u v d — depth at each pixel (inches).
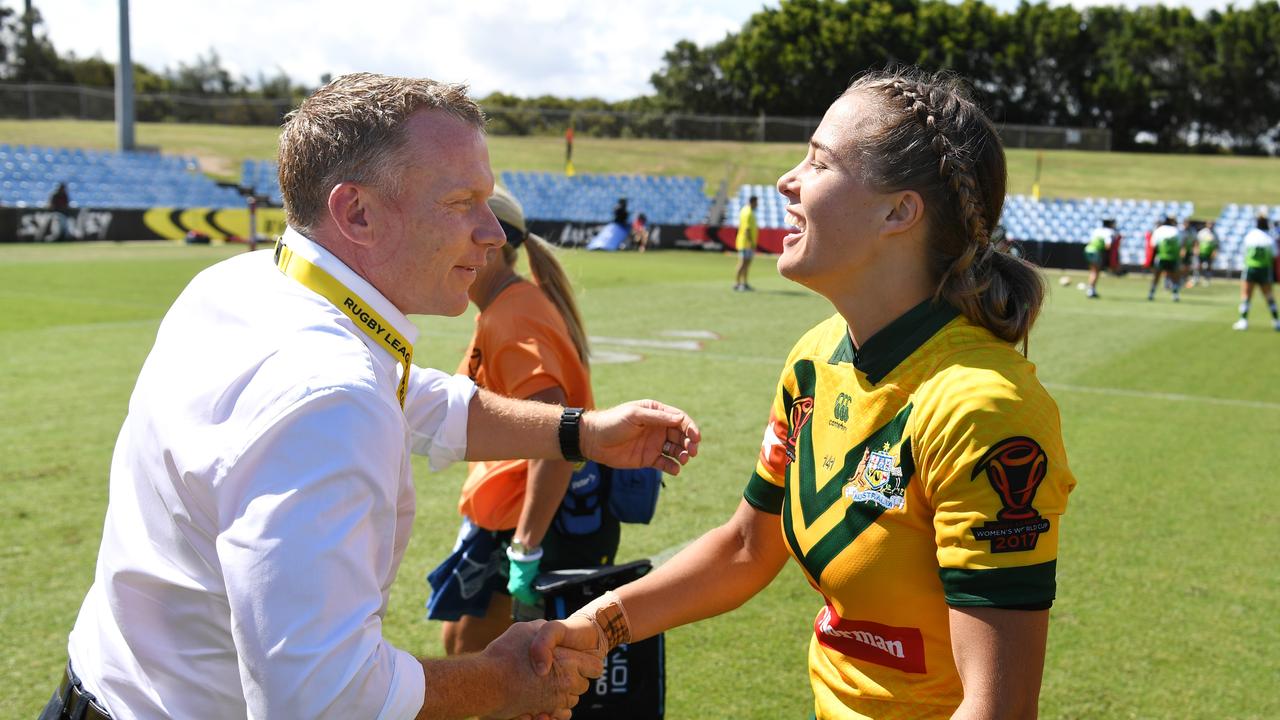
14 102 1897.1
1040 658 57.0
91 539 197.9
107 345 431.8
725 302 695.1
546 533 118.9
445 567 123.5
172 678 62.9
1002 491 56.8
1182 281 1083.9
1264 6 2824.8
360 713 54.0
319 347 58.4
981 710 56.5
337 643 52.7
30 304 563.5
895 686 65.8
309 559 52.8
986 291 62.9
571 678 70.3
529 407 88.0
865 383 65.6
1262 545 208.2
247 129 2090.3
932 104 64.0
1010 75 2807.6
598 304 667.4
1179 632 164.9
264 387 56.3
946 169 62.6
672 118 1968.5
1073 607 175.0
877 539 63.9
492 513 117.6
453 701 61.9
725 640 160.9
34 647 151.6
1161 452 289.6
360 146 61.7
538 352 113.8
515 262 122.6
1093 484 254.4
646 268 1009.5
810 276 66.9
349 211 62.8
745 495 80.7
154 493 62.0
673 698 141.1
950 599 58.4
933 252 64.9
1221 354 500.4
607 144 1969.7
